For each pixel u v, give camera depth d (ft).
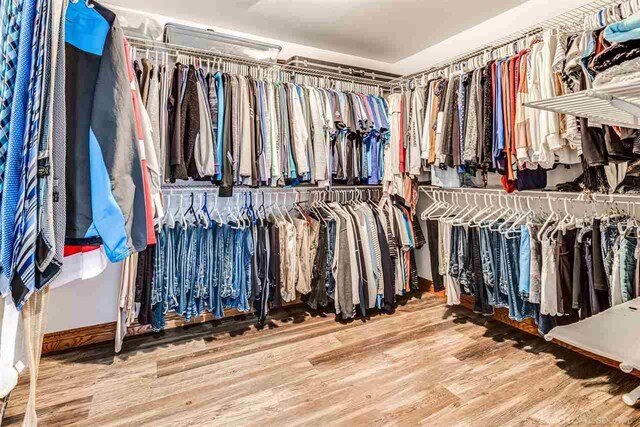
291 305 9.76
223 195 6.93
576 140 5.32
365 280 8.52
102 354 6.97
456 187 8.23
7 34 2.53
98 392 5.68
